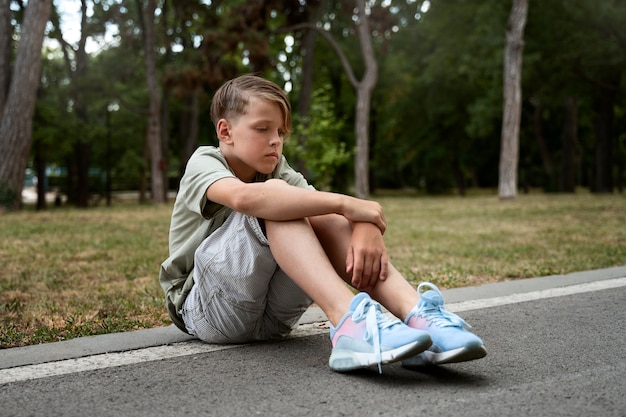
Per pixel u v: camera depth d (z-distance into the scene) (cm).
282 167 245
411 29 2939
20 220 1011
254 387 195
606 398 180
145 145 2962
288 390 191
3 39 1470
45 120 2142
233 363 222
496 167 3953
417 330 187
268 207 206
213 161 228
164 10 2227
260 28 1961
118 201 3316
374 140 3378
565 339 250
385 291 211
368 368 212
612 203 1313
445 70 2750
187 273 244
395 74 3008
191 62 1936
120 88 2380
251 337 246
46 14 1313
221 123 229
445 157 3238
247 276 218
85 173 2508
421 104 3177
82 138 2267
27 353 237
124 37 2153
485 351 189
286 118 227
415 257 516
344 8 2147
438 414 169
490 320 286
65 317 305
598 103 2525
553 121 3178
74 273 451
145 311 319
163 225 900
